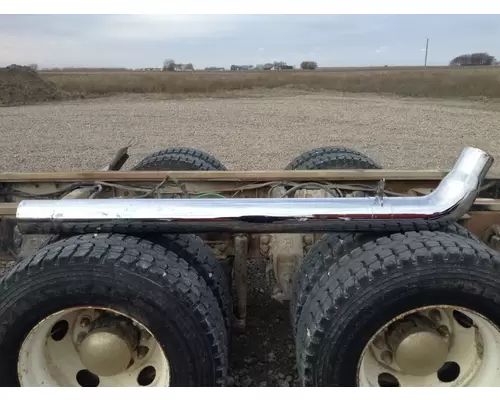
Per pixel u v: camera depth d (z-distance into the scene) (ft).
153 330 8.32
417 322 8.57
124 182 13.55
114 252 8.34
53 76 125.70
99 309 8.50
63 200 9.07
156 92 98.48
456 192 9.02
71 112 63.77
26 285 8.23
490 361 8.75
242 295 11.38
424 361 8.41
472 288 8.04
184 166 15.90
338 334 8.24
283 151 37.37
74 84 105.19
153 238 9.38
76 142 41.96
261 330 12.79
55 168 31.94
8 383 8.64
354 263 8.63
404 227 8.93
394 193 12.69
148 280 8.21
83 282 8.18
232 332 11.69
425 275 8.04
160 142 41.68
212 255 10.74
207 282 9.86
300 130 47.70
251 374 11.23
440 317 8.87
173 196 13.00
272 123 52.54
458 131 46.62
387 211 8.86
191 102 76.64
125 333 8.61
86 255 8.23
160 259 8.64
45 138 44.11
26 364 8.75
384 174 13.43
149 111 64.18
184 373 8.50
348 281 8.33
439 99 79.05
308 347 8.50
